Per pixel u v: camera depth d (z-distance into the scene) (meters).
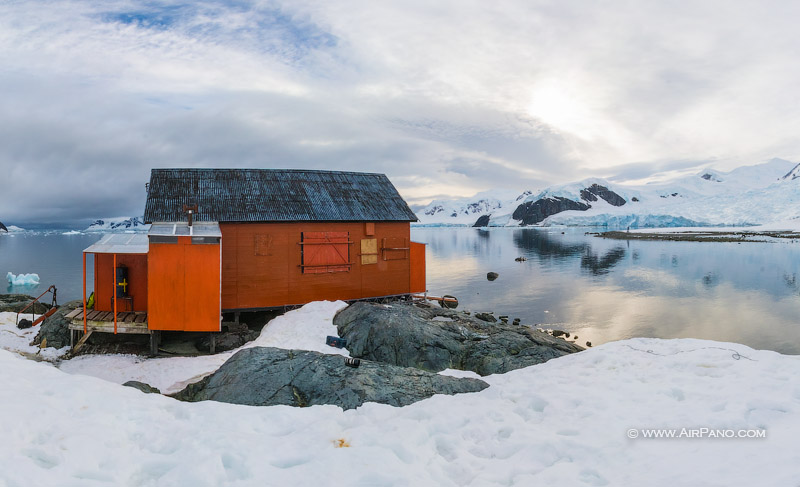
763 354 9.10
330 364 9.81
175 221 17.66
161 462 4.75
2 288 41.91
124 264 17.06
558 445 5.67
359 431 6.02
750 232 124.31
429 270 53.16
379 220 21.19
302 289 19.64
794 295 33.91
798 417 5.93
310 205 20.39
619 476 4.83
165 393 11.70
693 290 36.94
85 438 4.88
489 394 8.38
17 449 4.45
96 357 15.24
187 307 15.58
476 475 5.09
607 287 39.06
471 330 15.74
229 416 6.25
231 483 4.45
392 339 13.94
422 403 7.92
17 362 6.98
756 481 4.27
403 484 4.57
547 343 15.03
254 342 15.57
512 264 58.53
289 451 5.29
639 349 10.41
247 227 18.69
